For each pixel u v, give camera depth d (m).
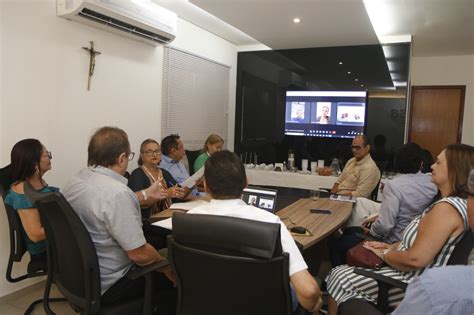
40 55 2.82
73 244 1.53
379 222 2.29
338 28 4.08
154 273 1.70
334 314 1.86
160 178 2.84
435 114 5.98
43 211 1.60
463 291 0.67
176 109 4.48
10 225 2.21
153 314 1.77
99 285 1.54
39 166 2.26
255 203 2.22
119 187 1.59
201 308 1.38
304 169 4.98
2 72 2.56
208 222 1.23
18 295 2.72
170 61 4.31
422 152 2.25
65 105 3.05
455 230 1.50
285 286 1.23
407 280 1.66
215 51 5.12
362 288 1.76
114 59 3.53
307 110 5.17
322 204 2.81
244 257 1.21
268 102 5.50
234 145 5.79
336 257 2.77
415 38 4.78
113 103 3.55
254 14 3.63
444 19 3.95
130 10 3.32
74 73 3.12
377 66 4.84
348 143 4.98
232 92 5.68
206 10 3.54
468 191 0.96
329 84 5.12
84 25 3.18
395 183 2.25
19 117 2.69
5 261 2.63
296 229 1.99
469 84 5.75
